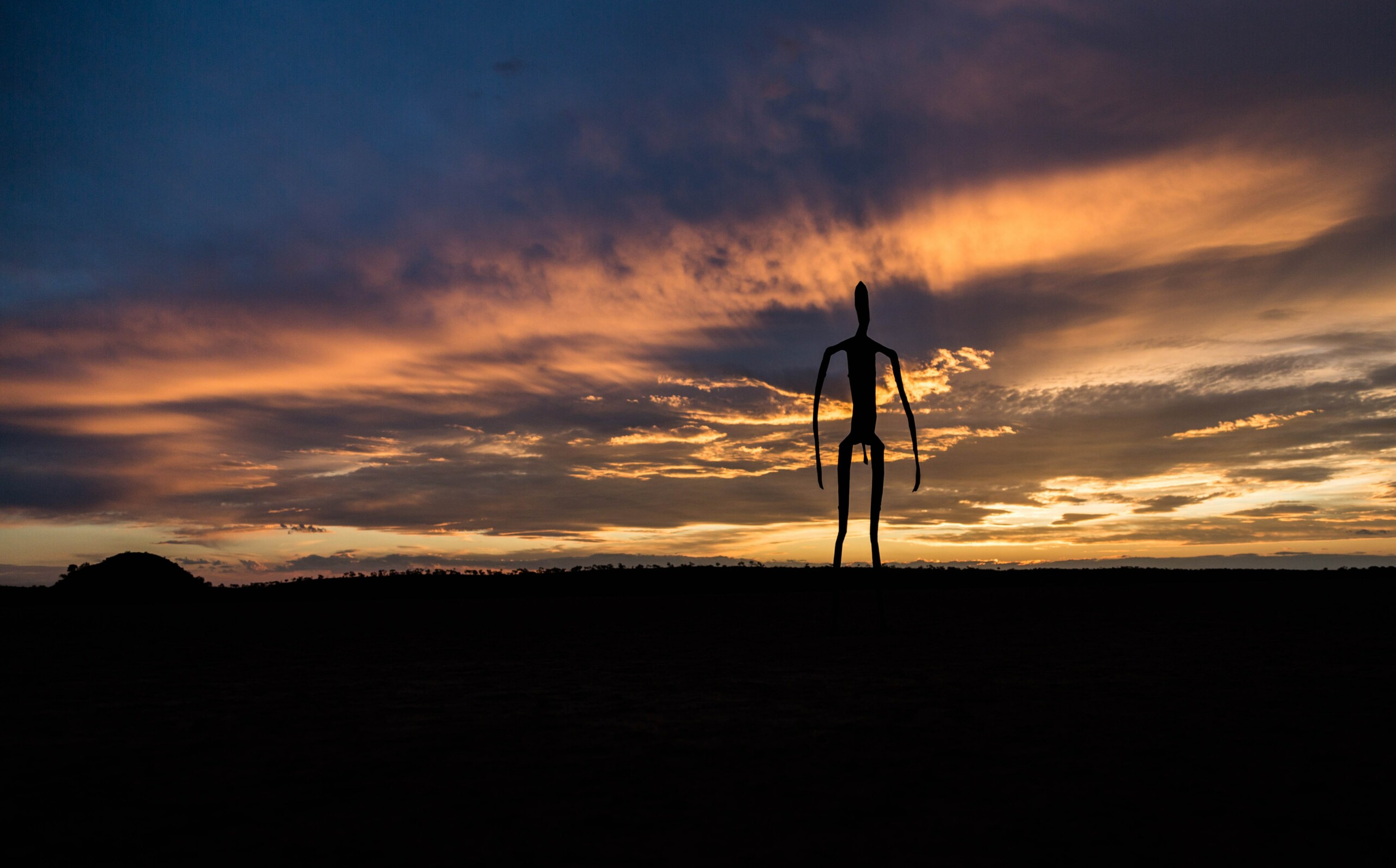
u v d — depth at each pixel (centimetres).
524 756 482
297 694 705
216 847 338
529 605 2056
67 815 381
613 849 333
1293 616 1403
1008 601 1923
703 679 770
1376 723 556
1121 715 586
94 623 1563
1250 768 447
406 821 370
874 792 409
